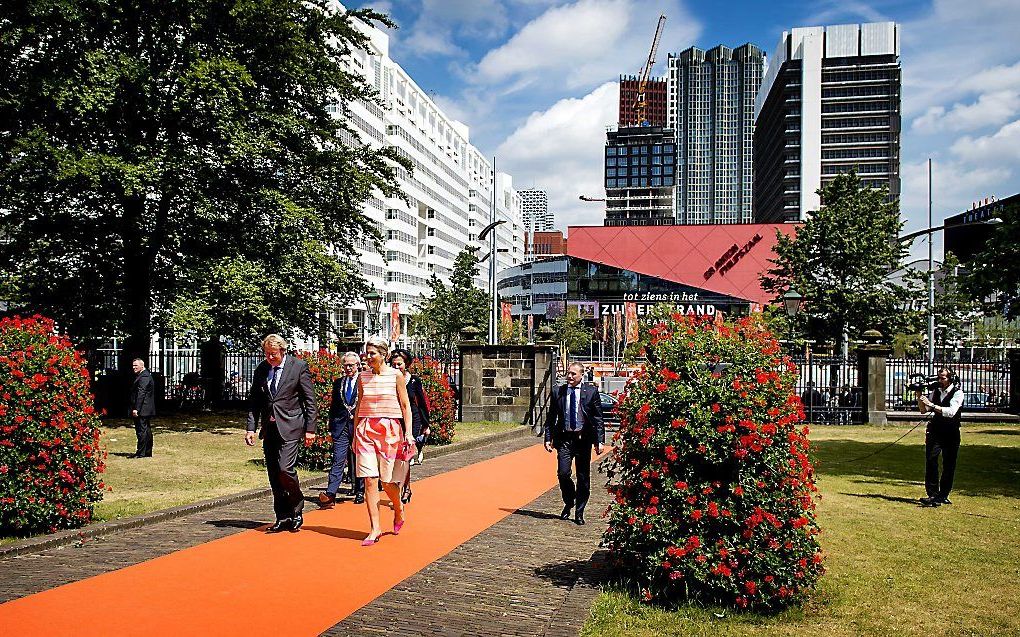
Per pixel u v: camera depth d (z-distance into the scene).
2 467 7.69
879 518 9.73
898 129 142.62
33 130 18.30
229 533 8.38
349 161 23.00
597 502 10.98
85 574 6.67
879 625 5.62
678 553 5.68
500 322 59.97
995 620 5.78
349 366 10.34
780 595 5.71
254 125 20.89
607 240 84.94
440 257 115.38
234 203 21.41
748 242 82.75
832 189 35.31
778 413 5.82
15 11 18.58
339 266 21.95
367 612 5.79
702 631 5.37
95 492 8.59
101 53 19.41
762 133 177.62
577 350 84.94
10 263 20.80
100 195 20.77
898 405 27.88
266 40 21.23
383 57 90.81
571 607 5.82
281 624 5.50
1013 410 27.77
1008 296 16.45
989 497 11.46
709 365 6.09
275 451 8.46
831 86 144.50
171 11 20.17
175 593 6.16
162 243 21.44
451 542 8.15
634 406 6.13
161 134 21.27
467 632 5.39
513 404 24.52
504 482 12.66
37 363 8.04
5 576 6.59
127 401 22.23
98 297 21.02
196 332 21.31
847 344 34.38
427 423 12.08
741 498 5.74
